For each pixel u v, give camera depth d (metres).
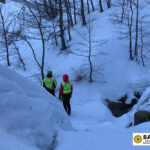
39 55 14.19
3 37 13.98
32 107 1.94
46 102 2.20
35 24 10.50
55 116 2.17
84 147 1.67
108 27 13.02
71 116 6.09
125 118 5.23
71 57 12.05
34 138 1.69
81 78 9.88
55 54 13.36
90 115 6.50
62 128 2.14
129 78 9.24
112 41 11.58
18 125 1.68
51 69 11.96
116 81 9.24
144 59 10.01
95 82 9.41
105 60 10.51
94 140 1.80
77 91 9.07
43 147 1.70
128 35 11.66
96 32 13.23
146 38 11.03
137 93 8.25
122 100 8.26
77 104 7.91
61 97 5.71
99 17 14.71
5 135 1.47
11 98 1.80
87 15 15.91
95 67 10.25
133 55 10.47
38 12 9.98
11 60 14.77
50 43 14.58
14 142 1.44
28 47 15.65
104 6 16.30
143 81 8.71
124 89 8.70
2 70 2.17
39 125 1.83
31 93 2.20
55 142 1.85
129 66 9.84
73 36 14.11
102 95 8.45
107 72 9.84
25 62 13.90
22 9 11.34
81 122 5.27
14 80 2.16
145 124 2.62
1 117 1.62
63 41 12.93
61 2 11.41
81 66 10.66
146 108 3.96
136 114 4.02
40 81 10.99
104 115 6.73
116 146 1.65
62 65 11.79
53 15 11.79
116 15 13.91
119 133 2.05
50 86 5.69
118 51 10.82
